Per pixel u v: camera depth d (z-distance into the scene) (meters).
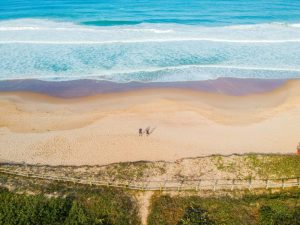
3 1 74.06
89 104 34.75
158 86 38.12
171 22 57.88
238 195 22.86
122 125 31.25
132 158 26.97
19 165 25.70
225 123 31.59
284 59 44.72
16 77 39.88
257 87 38.06
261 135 29.83
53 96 36.25
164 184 23.61
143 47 47.69
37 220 20.62
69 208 21.52
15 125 31.31
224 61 44.03
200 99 35.50
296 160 25.78
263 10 67.06
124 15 62.00
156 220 20.88
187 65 42.88
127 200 22.25
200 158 26.28
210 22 58.25
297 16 62.75
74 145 28.52
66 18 60.22
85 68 41.97
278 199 22.27
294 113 33.19
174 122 31.69
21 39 50.31
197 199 22.31
